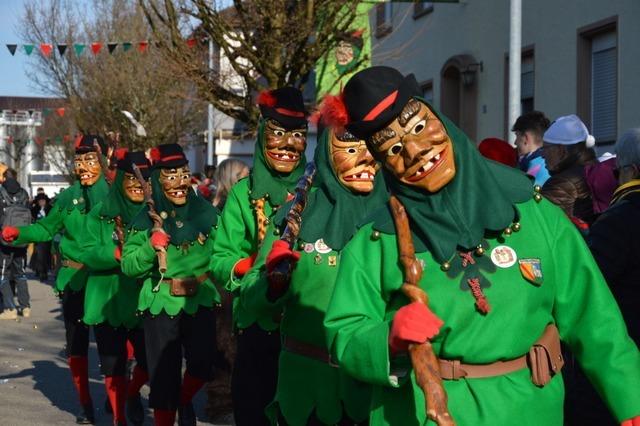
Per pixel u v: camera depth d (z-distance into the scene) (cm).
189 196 711
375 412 344
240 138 1677
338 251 501
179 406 720
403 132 330
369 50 1567
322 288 499
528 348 334
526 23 1639
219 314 804
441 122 337
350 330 333
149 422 824
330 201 512
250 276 525
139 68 3127
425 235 333
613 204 476
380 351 315
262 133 612
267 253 531
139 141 3122
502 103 1709
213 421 812
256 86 1555
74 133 4062
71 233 859
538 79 1606
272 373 568
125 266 700
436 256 330
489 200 335
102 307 777
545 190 604
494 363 331
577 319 344
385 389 342
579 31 1474
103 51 3244
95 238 847
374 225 343
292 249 506
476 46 1800
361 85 336
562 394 341
